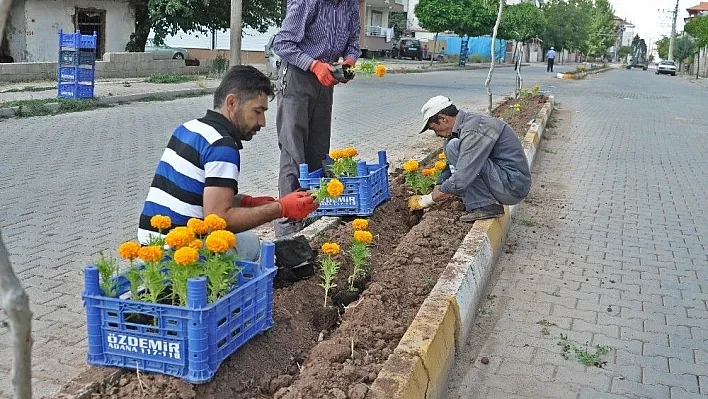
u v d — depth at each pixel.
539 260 5.93
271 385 3.19
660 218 7.56
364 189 5.76
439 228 5.55
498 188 5.68
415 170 6.82
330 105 6.04
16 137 10.65
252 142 11.20
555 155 11.28
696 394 3.82
